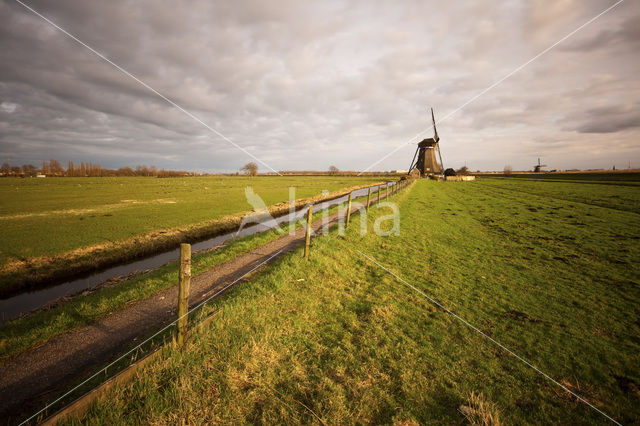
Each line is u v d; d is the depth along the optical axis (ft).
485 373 13.80
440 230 48.49
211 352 13.30
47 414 10.05
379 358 14.42
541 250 37.04
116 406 9.73
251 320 16.65
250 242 37.99
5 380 12.34
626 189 134.51
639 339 17.16
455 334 17.16
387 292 22.86
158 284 23.76
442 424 10.77
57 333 16.28
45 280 32.32
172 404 10.43
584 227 52.65
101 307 19.44
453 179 245.45
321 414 10.65
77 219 64.49
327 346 15.24
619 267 30.50
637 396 12.63
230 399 11.01
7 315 24.09
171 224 60.03
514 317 19.58
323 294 21.57
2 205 84.69
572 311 20.62
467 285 25.11
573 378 13.71
